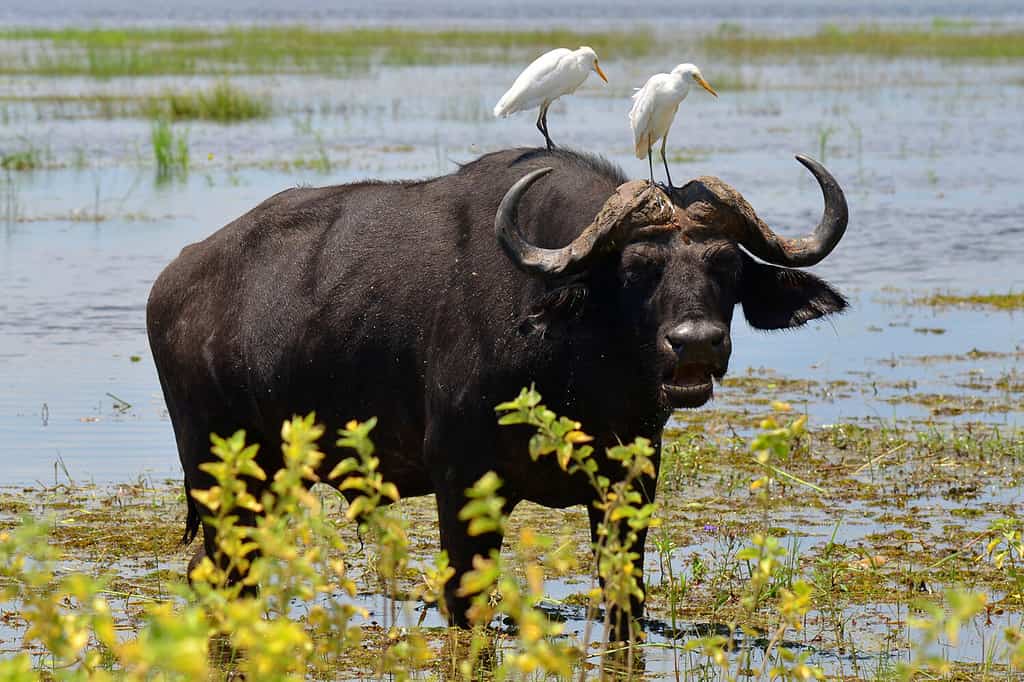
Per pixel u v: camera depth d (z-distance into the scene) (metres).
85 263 56.09
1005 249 61.19
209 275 25.34
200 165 81.62
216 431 25.08
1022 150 92.06
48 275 53.94
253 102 110.00
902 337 46.94
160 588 26.05
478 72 150.12
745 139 94.94
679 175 77.56
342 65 158.75
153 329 25.81
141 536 29.00
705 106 118.06
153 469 33.47
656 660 23.06
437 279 23.06
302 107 113.31
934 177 79.88
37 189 73.56
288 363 24.06
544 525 29.59
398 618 24.97
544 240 22.77
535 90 27.42
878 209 69.94
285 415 24.42
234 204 68.56
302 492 14.91
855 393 40.12
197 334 25.05
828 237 22.45
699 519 29.77
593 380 21.92
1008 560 26.91
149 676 14.75
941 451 34.56
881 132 100.19
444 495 22.78
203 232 62.09
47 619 14.62
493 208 23.23
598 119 105.38
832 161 85.50
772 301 23.08
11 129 96.75
